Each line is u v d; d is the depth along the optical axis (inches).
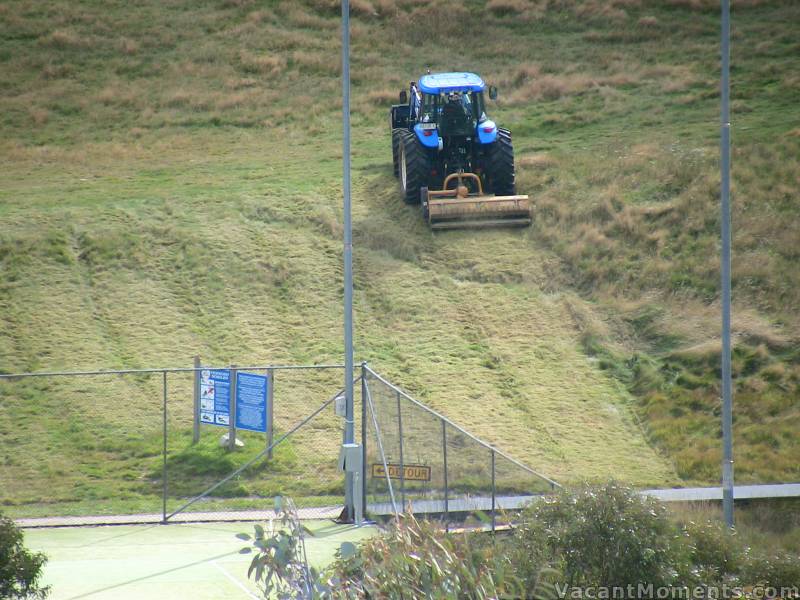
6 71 6363.2
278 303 3503.9
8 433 2770.7
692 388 3016.7
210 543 2096.5
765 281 3481.8
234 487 2576.3
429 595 983.0
